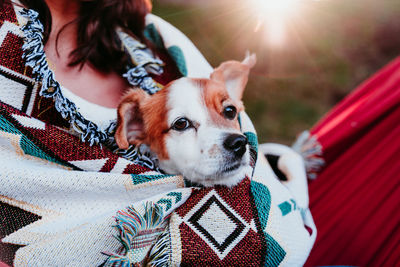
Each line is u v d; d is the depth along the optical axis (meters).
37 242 1.05
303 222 1.49
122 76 1.36
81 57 1.27
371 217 1.70
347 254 1.66
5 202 1.07
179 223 1.13
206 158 1.14
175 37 1.56
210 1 4.16
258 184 1.30
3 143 1.06
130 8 1.41
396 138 1.83
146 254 1.08
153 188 1.15
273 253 1.20
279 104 3.52
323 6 4.46
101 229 1.07
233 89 1.43
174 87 1.23
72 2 1.27
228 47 3.84
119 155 1.21
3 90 1.09
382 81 2.07
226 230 1.16
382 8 4.67
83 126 1.10
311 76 3.81
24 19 1.13
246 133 1.39
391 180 1.75
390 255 1.61
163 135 1.19
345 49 4.12
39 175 1.05
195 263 1.12
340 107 2.12
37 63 1.07
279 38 4.04
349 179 1.82
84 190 1.09
